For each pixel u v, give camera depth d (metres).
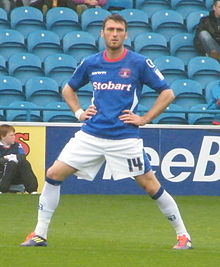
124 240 33.72
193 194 52.22
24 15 62.84
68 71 58.97
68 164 29.61
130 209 45.69
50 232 36.09
